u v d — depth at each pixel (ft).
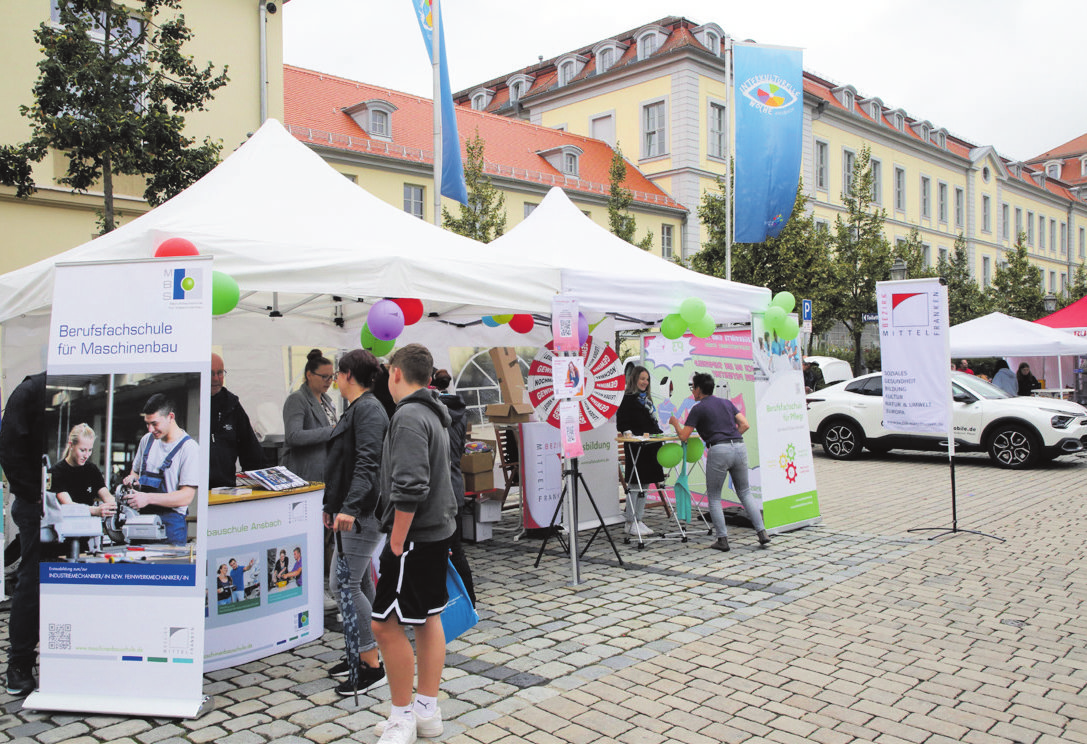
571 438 21.20
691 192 105.81
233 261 15.70
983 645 16.22
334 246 17.28
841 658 15.57
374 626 11.81
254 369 28.60
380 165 73.82
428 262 18.37
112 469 13.50
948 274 111.04
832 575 21.90
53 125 29.45
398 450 11.54
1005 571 22.04
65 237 42.88
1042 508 31.63
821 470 44.65
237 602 15.43
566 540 27.20
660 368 32.09
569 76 121.80
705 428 25.35
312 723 12.82
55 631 13.58
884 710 13.17
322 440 18.52
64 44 29.91
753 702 13.53
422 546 11.80
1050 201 200.75
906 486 38.27
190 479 13.28
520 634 17.30
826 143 126.11
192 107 35.63
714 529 25.30
